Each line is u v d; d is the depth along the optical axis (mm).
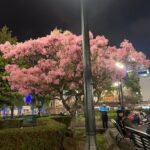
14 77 13469
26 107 54062
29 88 13641
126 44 14602
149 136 6668
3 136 8289
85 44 8461
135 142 9109
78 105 15039
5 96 26219
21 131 8516
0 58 21844
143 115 25969
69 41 13789
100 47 14055
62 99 14477
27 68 14531
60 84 13945
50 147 8992
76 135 13266
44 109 49719
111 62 13664
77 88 14148
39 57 14727
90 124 7852
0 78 23250
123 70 14141
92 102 8047
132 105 69250
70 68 13539
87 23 8656
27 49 14266
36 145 8656
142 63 15148
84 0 8781
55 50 14273
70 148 11367
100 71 13836
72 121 14758
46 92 14141
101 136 15531
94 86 14312
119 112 13344
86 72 8250
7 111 50031
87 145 7750
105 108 40594
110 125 24344
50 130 9047
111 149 11195
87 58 8352
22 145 8438
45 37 14375
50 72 13195
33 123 16844
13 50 14664
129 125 12148
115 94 58688
